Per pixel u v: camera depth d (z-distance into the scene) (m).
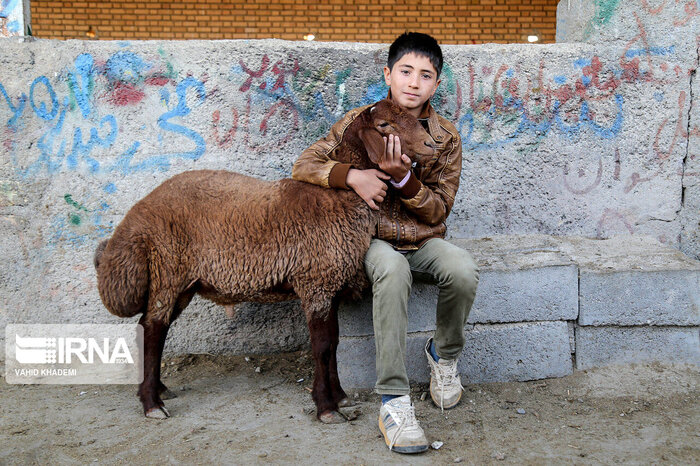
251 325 3.57
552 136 3.57
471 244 3.48
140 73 3.41
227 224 2.65
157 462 2.37
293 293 2.78
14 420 2.76
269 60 3.41
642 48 3.53
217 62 3.41
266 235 2.61
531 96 3.53
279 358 3.53
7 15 3.47
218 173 2.85
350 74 3.45
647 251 3.38
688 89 3.56
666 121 3.59
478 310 3.11
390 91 2.87
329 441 2.53
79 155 3.45
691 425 2.66
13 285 3.49
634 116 3.58
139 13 10.30
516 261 3.18
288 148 3.50
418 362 3.11
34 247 3.48
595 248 3.43
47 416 2.81
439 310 2.72
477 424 2.71
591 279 3.12
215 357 3.55
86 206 3.48
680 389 3.00
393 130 2.54
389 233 2.72
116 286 2.65
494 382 3.14
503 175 3.59
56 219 3.48
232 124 3.46
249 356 3.56
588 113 3.57
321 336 2.66
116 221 3.50
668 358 3.18
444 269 2.62
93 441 2.54
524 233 3.64
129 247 2.64
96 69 3.39
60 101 3.41
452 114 3.51
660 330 3.17
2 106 3.38
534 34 10.49
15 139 3.41
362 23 10.48
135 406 2.93
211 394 3.06
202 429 2.65
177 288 2.72
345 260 2.58
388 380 2.49
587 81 3.54
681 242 3.68
